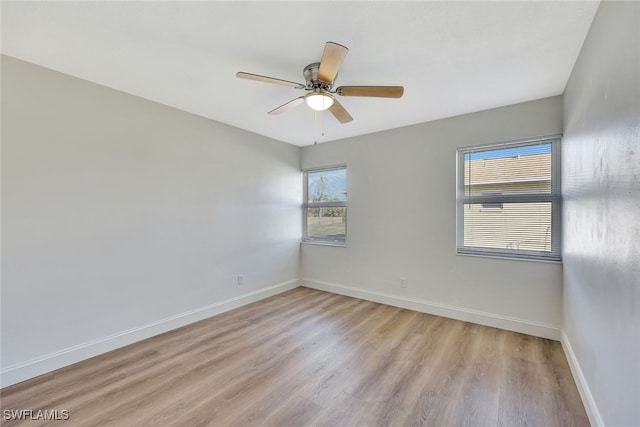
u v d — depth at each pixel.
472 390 1.96
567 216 2.39
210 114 3.18
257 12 1.56
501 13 1.57
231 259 3.58
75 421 1.68
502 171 2.99
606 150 1.39
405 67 2.14
